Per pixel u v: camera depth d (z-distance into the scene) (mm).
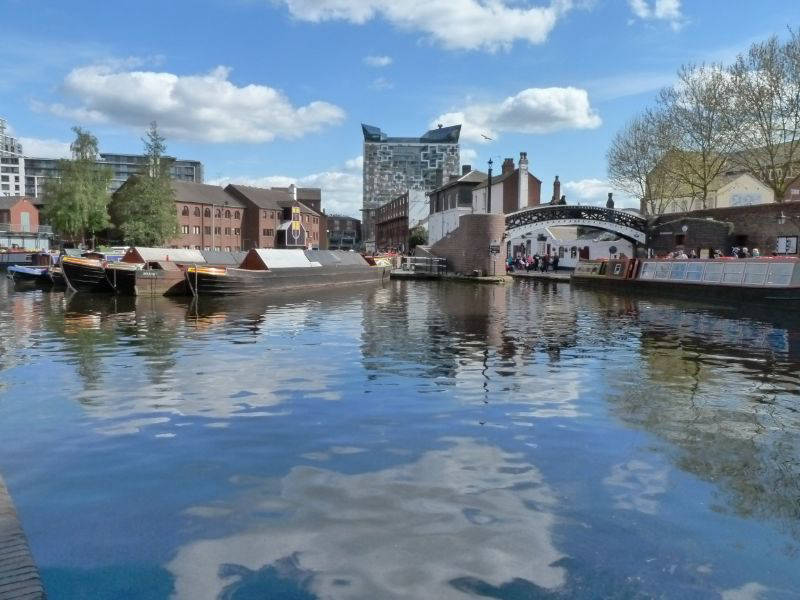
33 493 5395
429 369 10789
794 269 22859
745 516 5020
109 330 16219
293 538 4578
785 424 7605
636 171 50000
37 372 10445
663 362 11656
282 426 7348
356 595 3854
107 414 7852
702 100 40781
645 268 32156
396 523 4828
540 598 3842
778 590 3982
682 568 4223
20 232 76938
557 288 36938
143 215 61062
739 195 53375
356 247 147125
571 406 8359
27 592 3438
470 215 47594
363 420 7605
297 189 122250
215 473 5852
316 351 12719
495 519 4910
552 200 68312
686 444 6812
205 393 8961
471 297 29203
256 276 29984
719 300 26109
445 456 6348
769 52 36125
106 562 4238
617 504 5223
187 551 4387
